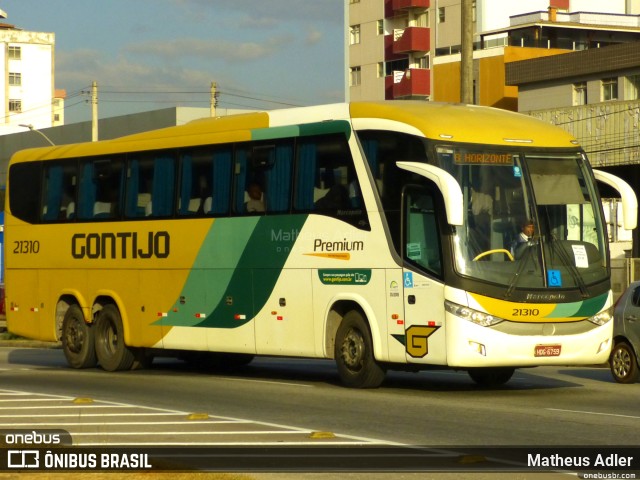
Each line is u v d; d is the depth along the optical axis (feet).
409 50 284.00
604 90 199.21
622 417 49.60
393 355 59.82
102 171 80.53
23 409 53.78
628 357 67.41
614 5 285.84
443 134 58.39
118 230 78.48
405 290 59.11
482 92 250.16
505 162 59.00
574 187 60.49
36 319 85.40
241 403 56.24
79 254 81.71
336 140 63.62
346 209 62.64
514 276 57.31
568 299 58.29
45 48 483.51
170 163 75.00
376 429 45.85
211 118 73.72
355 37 306.14
